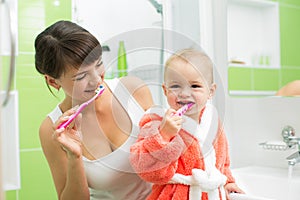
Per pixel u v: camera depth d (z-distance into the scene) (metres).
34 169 1.41
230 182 1.06
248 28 1.43
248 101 1.45
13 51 0.64
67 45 0.87
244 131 1.47
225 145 1.04
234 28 1.47
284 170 1.33
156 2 1.57
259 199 0.93
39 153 1.42
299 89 1.28
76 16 1.47
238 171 1.34
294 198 1.14
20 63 1.38
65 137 0.93
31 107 1.41
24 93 1.40
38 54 0.92
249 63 1.43
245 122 1.46
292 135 1.29
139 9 1.55
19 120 1.39
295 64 1.29
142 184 1.09
